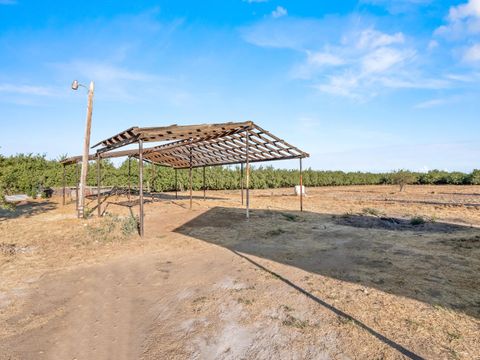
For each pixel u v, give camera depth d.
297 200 18.47
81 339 3.15
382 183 43.47
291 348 2.88
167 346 2.98
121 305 3.96
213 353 2.84
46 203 16.91
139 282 4.79
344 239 7.66
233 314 3.62
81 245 7.25
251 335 3.14
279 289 4.37
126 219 10.44
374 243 7.17
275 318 3.49
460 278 4.73
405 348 2.84
